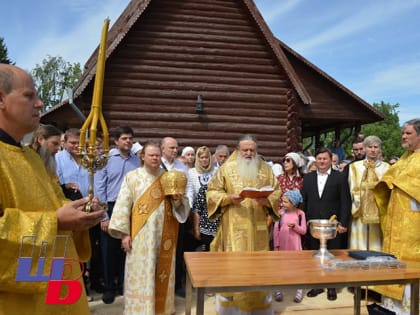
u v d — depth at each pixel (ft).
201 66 30.40
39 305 4.63
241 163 12.58
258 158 12.95
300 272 8.55
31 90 4.72
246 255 10.30
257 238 12.21
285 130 31.19
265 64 31.30
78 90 26.63
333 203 15.88
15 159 4.66
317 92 36.37
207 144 30.17
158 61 29.84
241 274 8.29
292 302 15.14
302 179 17.95
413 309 9.00
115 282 15.93
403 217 12.42
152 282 11.80
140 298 11.71
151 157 12.14
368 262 9.07
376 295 15.53
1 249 4.08
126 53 29.35
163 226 12.25
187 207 12.62
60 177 14.29
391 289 12.70
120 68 29.25
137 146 17.02
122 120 29.09
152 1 29.86
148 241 11.90
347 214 15.52
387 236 13.00
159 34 29.94
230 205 12.35
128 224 12.09
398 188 12.69
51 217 4.40
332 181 15.99
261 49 31.24
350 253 10.15
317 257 10.06
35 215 4.33
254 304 11.73
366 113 36.70
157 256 12.20
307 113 35.91
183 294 15.37
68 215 4.54
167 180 12.21
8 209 4.21
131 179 12.33
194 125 30.04
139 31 29.66
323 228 9.98
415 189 11.97
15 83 4.59
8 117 4.65
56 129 11.16
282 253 10.61
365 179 15.52
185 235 16.98
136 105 29.32
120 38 27.68
